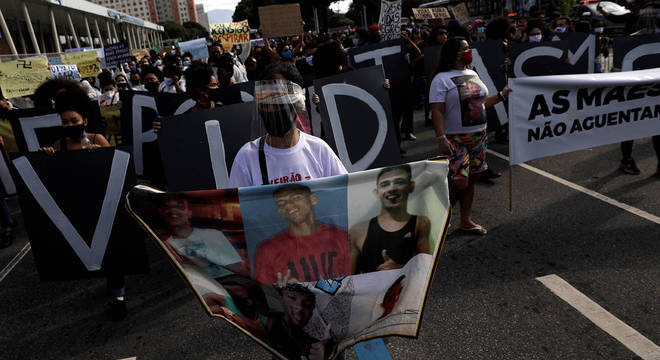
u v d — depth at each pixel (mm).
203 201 1496
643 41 4605
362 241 1583
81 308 3291
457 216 4246
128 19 55812
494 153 6102
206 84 3861
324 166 1745
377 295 1641
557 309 2719
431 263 1606
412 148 6508
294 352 1634
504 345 2453
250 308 1593
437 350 2469
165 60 7328
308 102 4074
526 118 3893
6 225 4609
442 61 3564
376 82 3889
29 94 6254
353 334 1684
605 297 2791
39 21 38156
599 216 3914
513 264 3287
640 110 4145
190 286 1516
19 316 3256
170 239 1519
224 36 12227
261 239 1552
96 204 2768
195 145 3387
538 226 3859
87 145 3070
